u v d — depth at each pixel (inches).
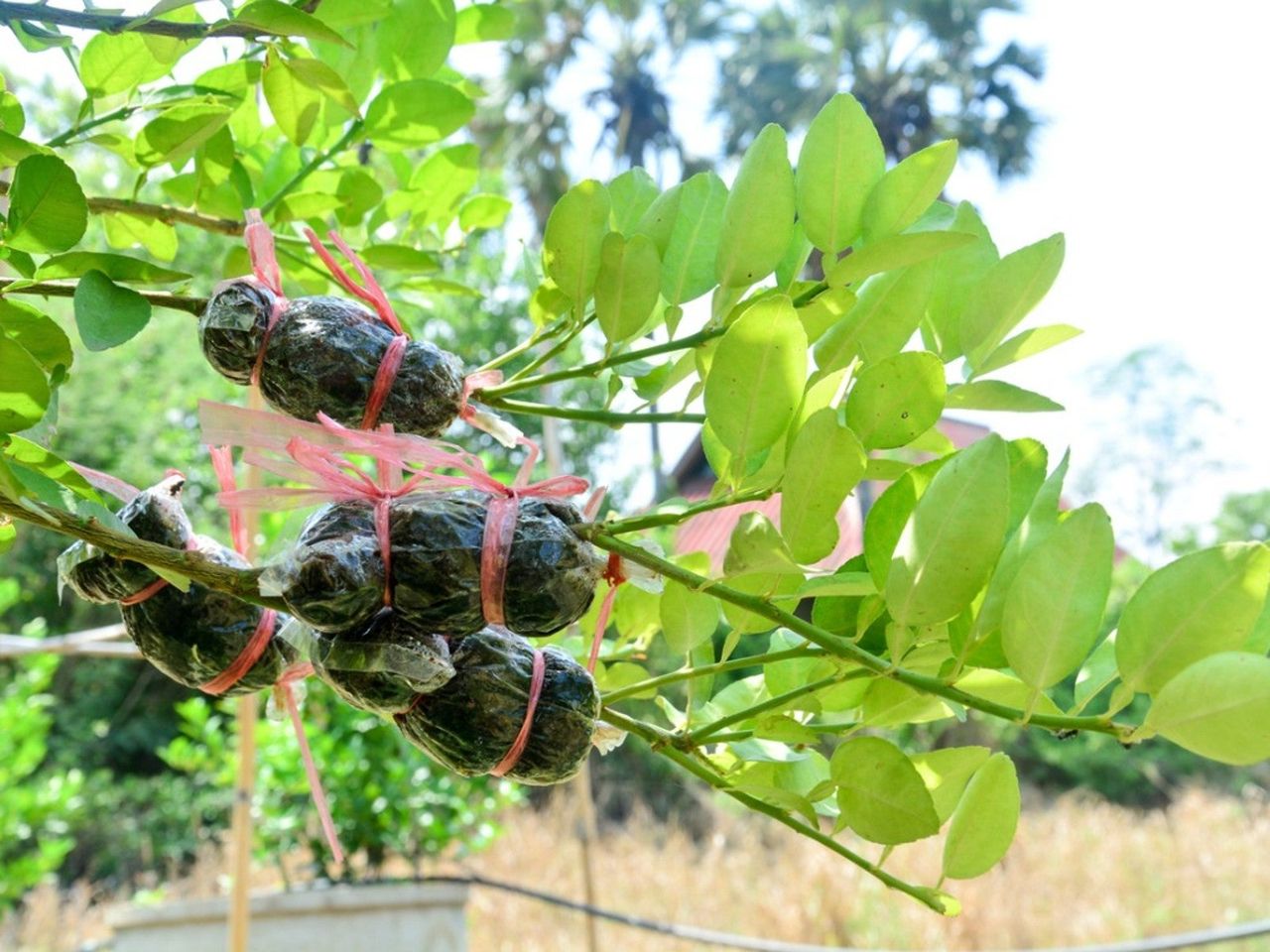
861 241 23.1
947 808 23.1
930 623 18.4
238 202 33.6
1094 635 17.7
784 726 22.7
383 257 35.2
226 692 21.9
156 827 243.4
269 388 21.3
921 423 20.7
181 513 21.9
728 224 22.7
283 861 81.5
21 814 105.9
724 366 19.4
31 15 22.7
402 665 18.5
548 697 20.1
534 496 19.3
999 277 23.7
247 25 22.9
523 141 425.1
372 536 18.5
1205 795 238.1
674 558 25.7
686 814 242.8
